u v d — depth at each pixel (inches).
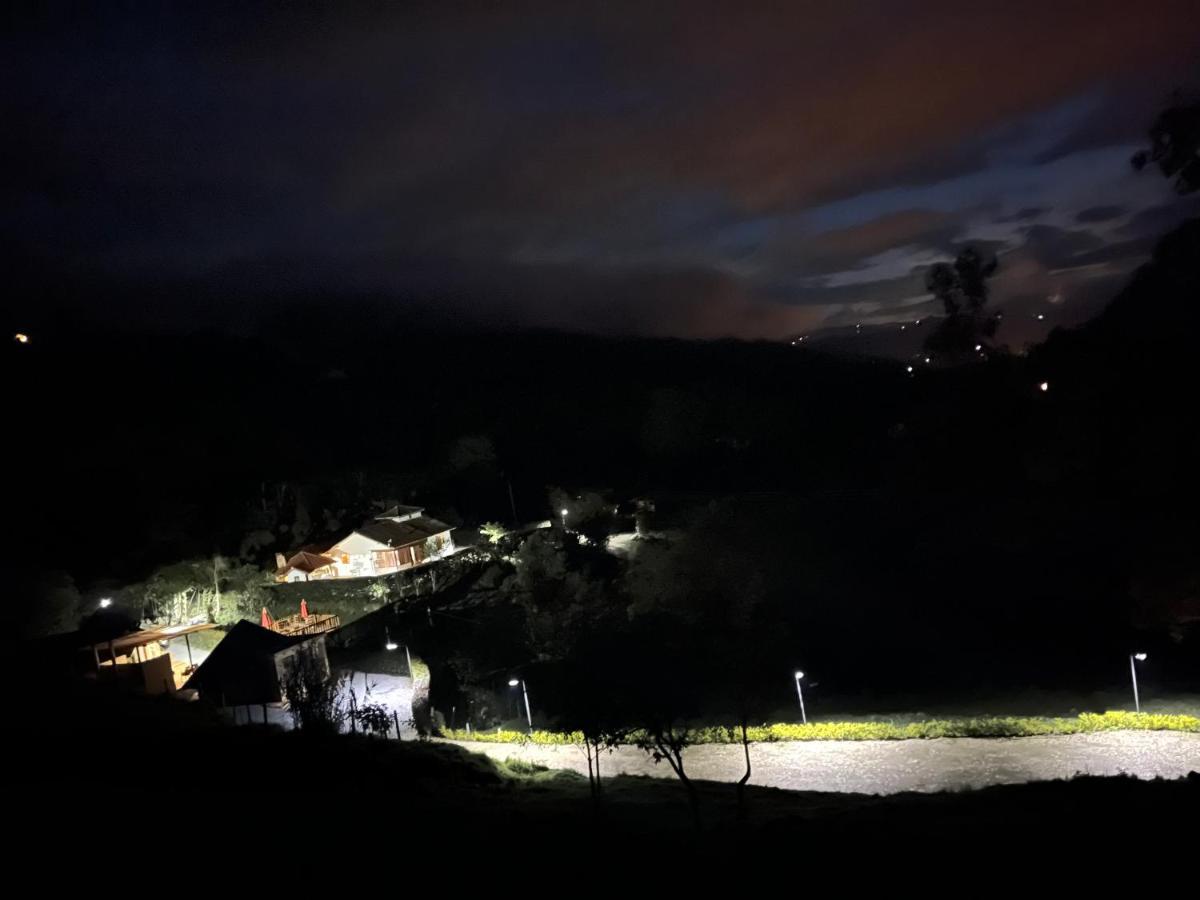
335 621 1584.6
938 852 398.0
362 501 2362.2
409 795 597.3
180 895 362.3
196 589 1630.2
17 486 1868.8
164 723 814.5
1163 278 1552.7
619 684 957.8
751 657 995.3
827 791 730.2
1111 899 330.3
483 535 2114.9
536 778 757.3
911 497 1802.4
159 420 2443.4
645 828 525.3
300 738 732.7
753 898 359.9
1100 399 1481.3
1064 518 1489.9
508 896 367.2
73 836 432.5
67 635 1245.7
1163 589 1146.0
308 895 365.4
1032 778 730.2
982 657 1190.9
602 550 1830.7
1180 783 545.6
